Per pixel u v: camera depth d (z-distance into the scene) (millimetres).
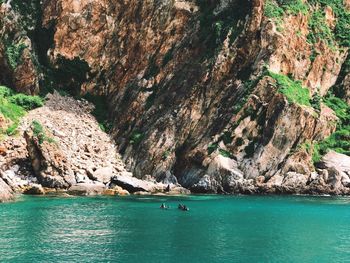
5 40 73125
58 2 76938
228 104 63000
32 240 28266
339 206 45250
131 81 73375
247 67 65062
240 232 31672
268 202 47969
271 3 68688
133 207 42344
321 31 72688
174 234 30625
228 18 69000
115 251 26125
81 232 30719
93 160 61469
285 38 66250
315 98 65562
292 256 25734
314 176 57688
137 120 68875
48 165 53875
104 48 76625
